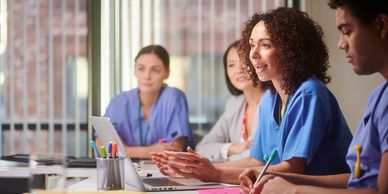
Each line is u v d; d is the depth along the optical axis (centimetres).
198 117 401
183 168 195
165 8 393
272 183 158
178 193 173
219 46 398
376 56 140
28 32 399
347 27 142
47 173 132
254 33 200
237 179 191
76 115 398
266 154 211
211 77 400
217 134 323
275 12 200
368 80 364
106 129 187
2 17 397
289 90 196
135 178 179
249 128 314
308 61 196
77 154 397
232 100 327
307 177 170
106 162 178
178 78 402
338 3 143
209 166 194
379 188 138
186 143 326
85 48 397
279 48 195
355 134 159
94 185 191
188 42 399
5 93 399
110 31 376
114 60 376
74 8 396
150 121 328
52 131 399
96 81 372
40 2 397
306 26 197
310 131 184
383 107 146
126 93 335
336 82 364
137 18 385
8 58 399
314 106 186
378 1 138
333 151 192
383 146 140
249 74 220
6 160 244
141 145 328
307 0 368
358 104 365
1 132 399
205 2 397
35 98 399
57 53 398
